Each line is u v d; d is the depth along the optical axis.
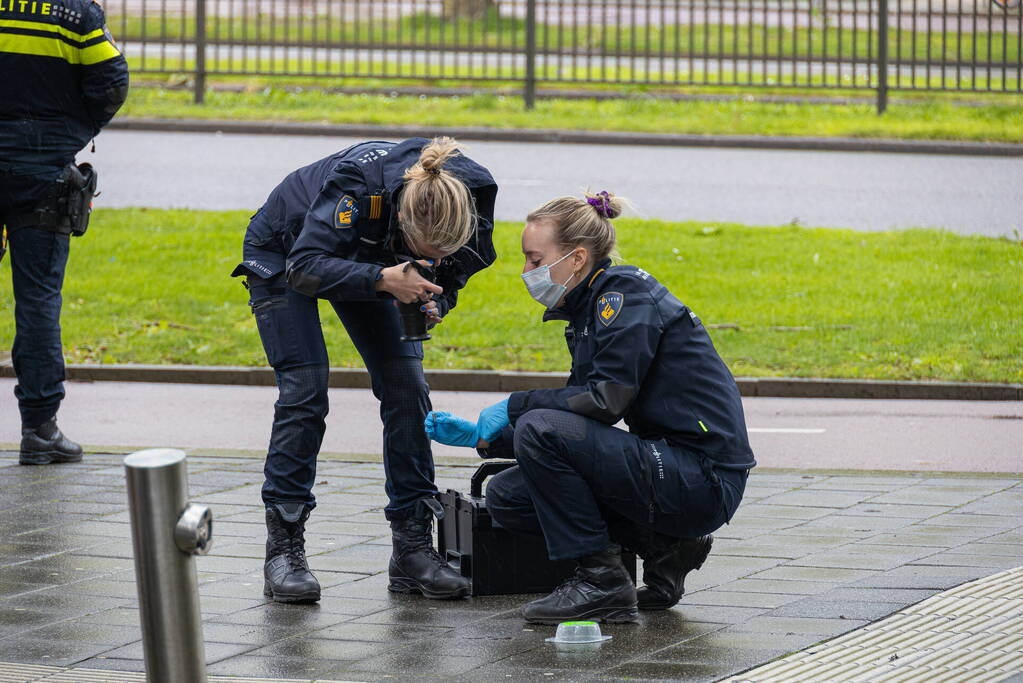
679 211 37.09
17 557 13.59
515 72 55.38
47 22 17.23
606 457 11.15
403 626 11.52
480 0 70.12
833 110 53.09
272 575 12.32
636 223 34.62
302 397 12.49
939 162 45.78
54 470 17.61
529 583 12.50
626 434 11.29
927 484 16.64
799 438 20.97
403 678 10.14
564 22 71.44
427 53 54.34
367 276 11.44
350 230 11.74
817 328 27.48
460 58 68.62
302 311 12.61
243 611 11.97
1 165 17.38
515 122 49.78
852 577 12.56
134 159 42.75
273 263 12.59
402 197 11.49
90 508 15.54
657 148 47.69
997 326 27.61
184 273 30.88
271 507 12.46
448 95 55.22
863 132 49.09
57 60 17.34
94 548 13.92
